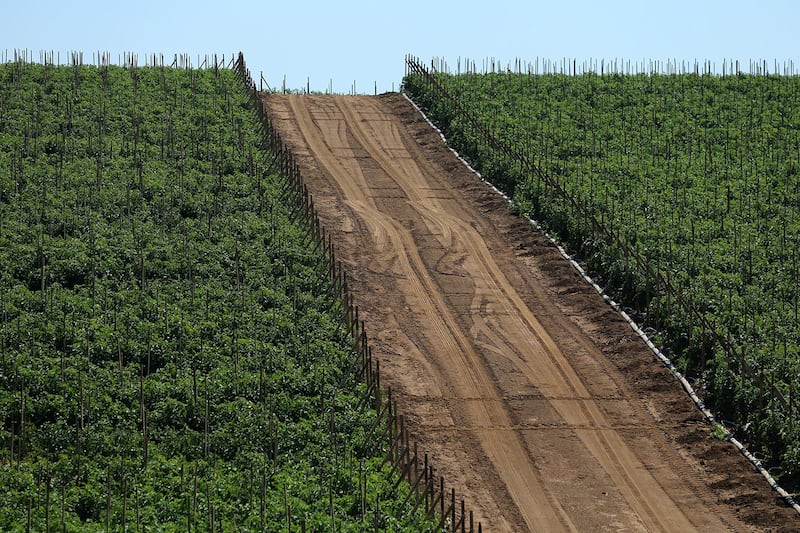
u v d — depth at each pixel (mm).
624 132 177375
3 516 73125
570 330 117562
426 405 100438
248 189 143625
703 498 87562
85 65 192375
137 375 95438
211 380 95250
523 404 102062
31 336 97438
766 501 86375
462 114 183000
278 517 76125
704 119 184500
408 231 143125
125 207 131000
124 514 73312
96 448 84312
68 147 149500
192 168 148875
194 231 126500
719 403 99875
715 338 106375
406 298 123562
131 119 164875
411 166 169000
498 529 81562
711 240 133625
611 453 94250
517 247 139125
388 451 87750
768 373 100688
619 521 83688
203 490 79500
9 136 150875
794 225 139875
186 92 183000
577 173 156125
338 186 157500
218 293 111500
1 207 124500
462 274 130750
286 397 94500
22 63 187750
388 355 109188
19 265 110812
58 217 123812
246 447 87000
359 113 193500
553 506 85562
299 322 108625
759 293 118062
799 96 197875
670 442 96438
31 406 87812
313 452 87250
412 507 80000
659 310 115062
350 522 76562
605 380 107062
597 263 129375
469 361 109812
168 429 88312
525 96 195125
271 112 188750
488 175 161625
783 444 91500
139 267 115062
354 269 129125
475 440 95250
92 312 103875
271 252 124438
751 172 160375
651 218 139625
